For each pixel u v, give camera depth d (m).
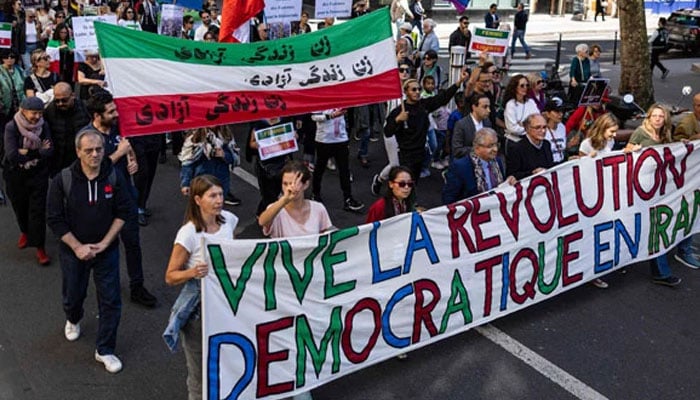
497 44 11.93
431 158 11.05
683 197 7.38
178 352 5.78
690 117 7.99
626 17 13.88
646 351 5.91
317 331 5.00
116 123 6.47
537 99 9.78
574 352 5.86
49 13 18.47
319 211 5.26
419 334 5.59
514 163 6.83
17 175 7.22
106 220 5.33
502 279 6.08
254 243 4.61
